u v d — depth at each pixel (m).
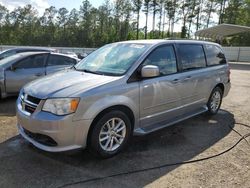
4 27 65.12
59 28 66.62
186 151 4.20
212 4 56.81
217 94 6.18
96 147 3.67
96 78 3.92
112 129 3.86
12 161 3.69
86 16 67.62
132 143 4.45
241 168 3.69
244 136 4.93
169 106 4.69
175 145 4.41
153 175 3.45
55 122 3.35
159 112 4.52
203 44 5.73
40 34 65.00
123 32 65.12
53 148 3.46
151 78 4.28
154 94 4.32
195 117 6.04
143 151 4.14
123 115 3.92
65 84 3.72
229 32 29.91
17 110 3.91
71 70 4.61
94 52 5.14
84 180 3.28
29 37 64.50
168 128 5.25
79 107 3.42
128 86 3.93
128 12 64.31
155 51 4.48
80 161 3.75
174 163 3.78
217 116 6.20
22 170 3.47
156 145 4.39
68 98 3.40
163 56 4.61
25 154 3.90
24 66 7.29
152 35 60.88
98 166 3.63
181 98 4.92
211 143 4.55
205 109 5.78
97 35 65.44
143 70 4.04
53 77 4.14
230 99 8.25
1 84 6.88
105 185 3.20
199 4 57.53
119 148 3.98
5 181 3.21
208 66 5.75
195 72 5.24
